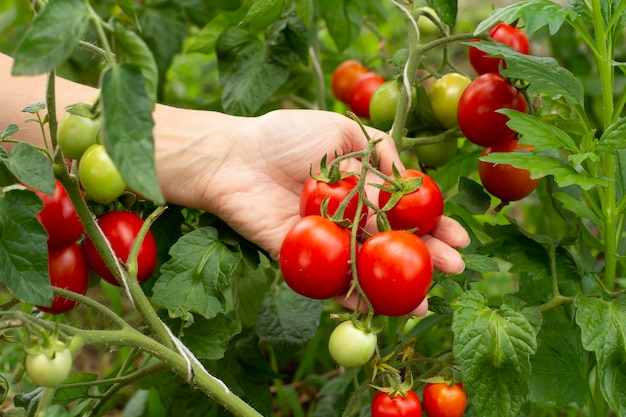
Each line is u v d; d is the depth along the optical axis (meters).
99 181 0.63
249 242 0.82
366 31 1.62
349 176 0.72
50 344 0.59
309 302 0.94
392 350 0.83
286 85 1.21
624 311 0.76
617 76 1.30
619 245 0.91
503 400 0.73
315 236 0.67
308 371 1.15
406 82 0.86
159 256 0.84
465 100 0.84
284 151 0.81
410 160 1.32
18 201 0.61
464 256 0.78
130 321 1.16
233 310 1.00
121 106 0.52
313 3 1.00
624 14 0.79
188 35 1.41
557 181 0.71
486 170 0.85
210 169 0.81
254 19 0.92
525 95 0.83
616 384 0.74
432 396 0.75
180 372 0.68
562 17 0.73
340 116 0.83
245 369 0.95
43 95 0.82
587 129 0.79
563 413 1.07
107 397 0.80
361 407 0.96
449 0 0.85
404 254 0.67
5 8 1.41
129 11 0.60
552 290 0.92
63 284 0.72
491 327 0.73
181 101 1.36
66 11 0.54
